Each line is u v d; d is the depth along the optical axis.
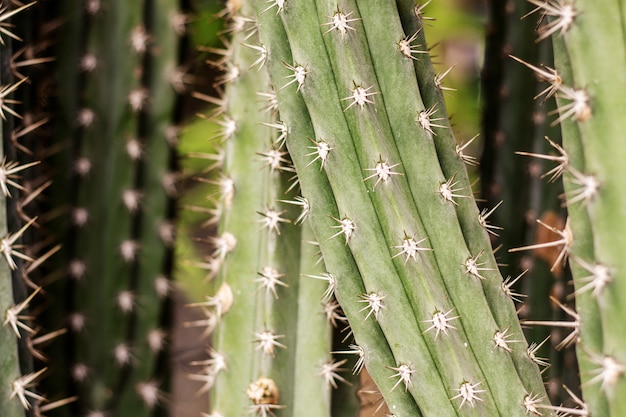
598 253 1.34
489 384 1.38
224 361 1.48
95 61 1.58
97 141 1.58
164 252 1.61
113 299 1.59
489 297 1.40
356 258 1.38
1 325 1.43
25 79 1.48
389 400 1.39
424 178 1.39
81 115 1.58
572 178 1.35
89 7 1.57
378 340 1.39
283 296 1.46
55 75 1.57
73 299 1.58
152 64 1.59
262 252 1.47
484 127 1.60
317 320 1.46
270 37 1.41
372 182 1.38
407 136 1.39
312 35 1.39
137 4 1.58
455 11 2.03
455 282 1.39
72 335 1.59
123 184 1.59
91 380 1.59
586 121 1.34
